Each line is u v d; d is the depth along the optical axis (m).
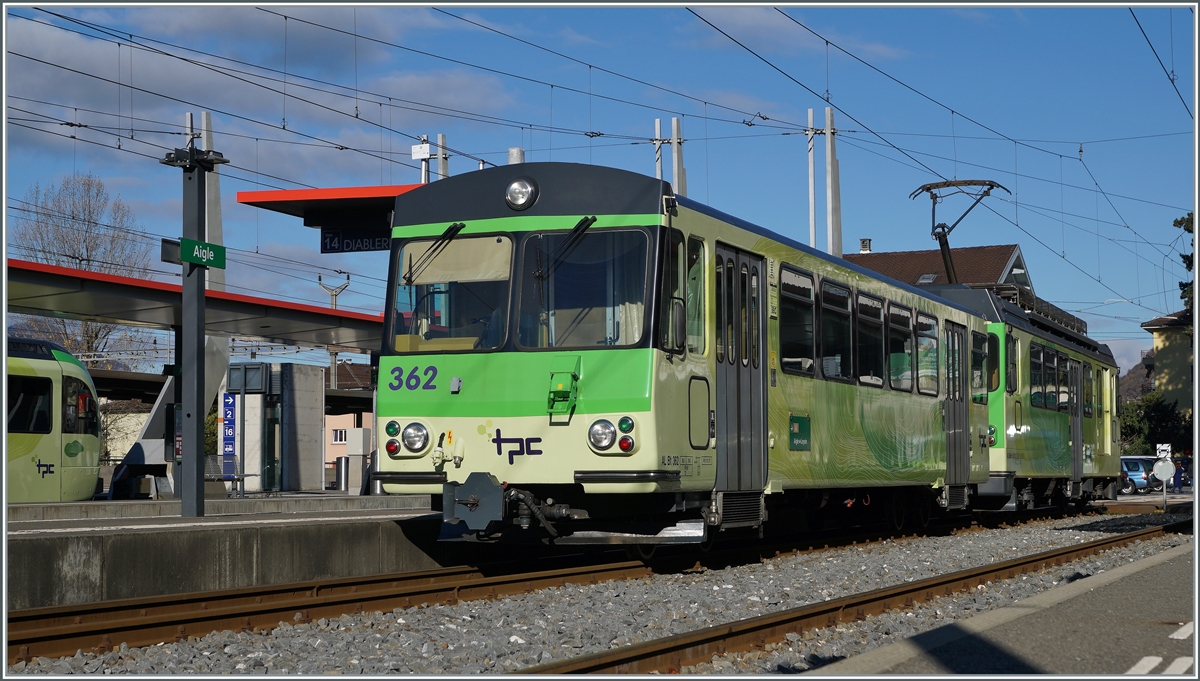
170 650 7.84
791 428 13.30
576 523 11.82
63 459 20.94
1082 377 26.11
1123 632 7.84
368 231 24.94
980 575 11.77
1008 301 21.73
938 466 17.67
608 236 11.05
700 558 13.13
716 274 11.93
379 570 12.25
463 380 11.16
